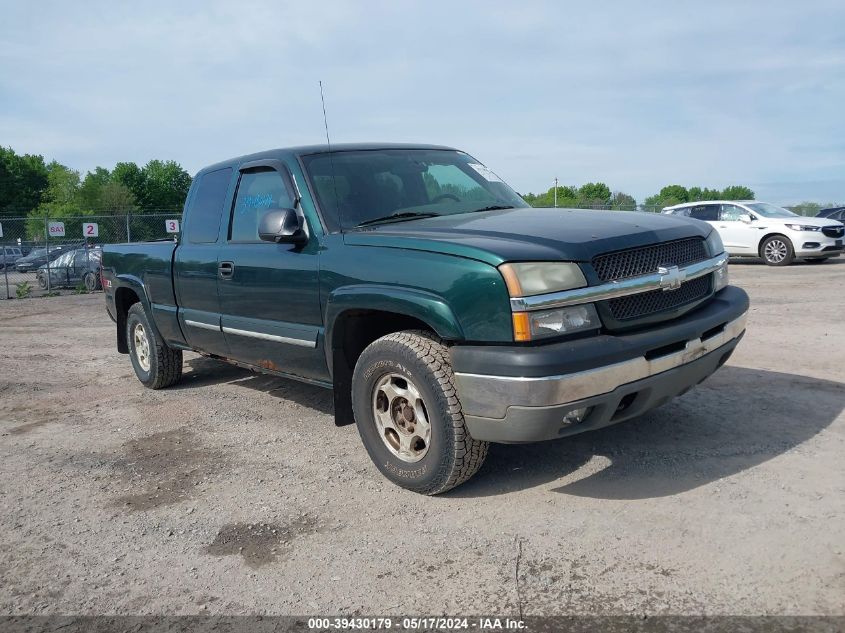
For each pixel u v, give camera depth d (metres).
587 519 3.38
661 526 3.26
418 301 3.53
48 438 5.29
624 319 3.44
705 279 3.97
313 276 4.22
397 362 3.66
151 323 6.36
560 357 3.16
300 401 5.92
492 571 2.98
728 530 3.18
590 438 4.45
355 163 4.73
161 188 104.75
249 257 4.79
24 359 8.82
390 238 3.85
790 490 3.55
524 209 4.59
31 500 4.10
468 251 3.41
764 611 2.57
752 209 18.12
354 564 3.13
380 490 3.92
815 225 17.11
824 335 7.47
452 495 3.77
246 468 4.41
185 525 3.65
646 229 3.73
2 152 91.94
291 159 4.66
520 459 4.19
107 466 4.61
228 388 6.53
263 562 3.21
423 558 3.13
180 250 5.68
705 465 3.92
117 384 7.07
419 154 5.10
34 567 3.30
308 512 3.70
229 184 5.29
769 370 5.99
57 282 20.80
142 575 3.17
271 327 4.65
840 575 2.77
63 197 83.25
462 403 3.43
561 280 3.29
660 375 3.46
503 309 3.25
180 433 5.22
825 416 4.67
